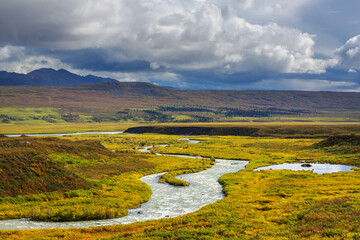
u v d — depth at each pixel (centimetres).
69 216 3412
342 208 3044
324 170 7112
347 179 5450
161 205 4231
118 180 5822
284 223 2866
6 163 4638
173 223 3047
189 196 4791
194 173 7106
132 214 3750
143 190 5069
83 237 2656
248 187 5222
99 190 4834
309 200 3769
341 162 8231
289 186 5038
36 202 3972
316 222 2667
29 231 2800
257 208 3644
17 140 7444
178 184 5672
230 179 5981
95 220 3459
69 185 4806
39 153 5316
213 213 3375
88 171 6512
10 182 4303
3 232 2733
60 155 7450
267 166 8162
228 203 3997
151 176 6712
